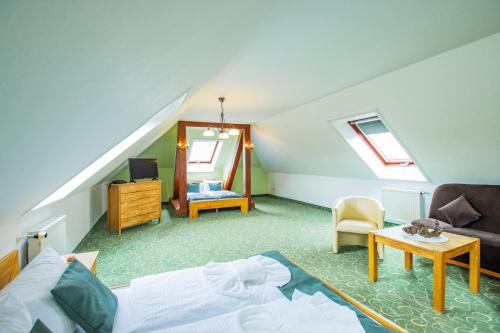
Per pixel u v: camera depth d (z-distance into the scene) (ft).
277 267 6.54
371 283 8.63
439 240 7.88
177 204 21.38
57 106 2.64
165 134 22.02
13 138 2.62
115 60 2.52
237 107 15.60
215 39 4.75
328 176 21.09
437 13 5.96
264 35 6.73
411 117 11.12
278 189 28.22
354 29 6.56
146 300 5.20
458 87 8.89
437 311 7.02
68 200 10.81
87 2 1.44
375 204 11.68
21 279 4.29
